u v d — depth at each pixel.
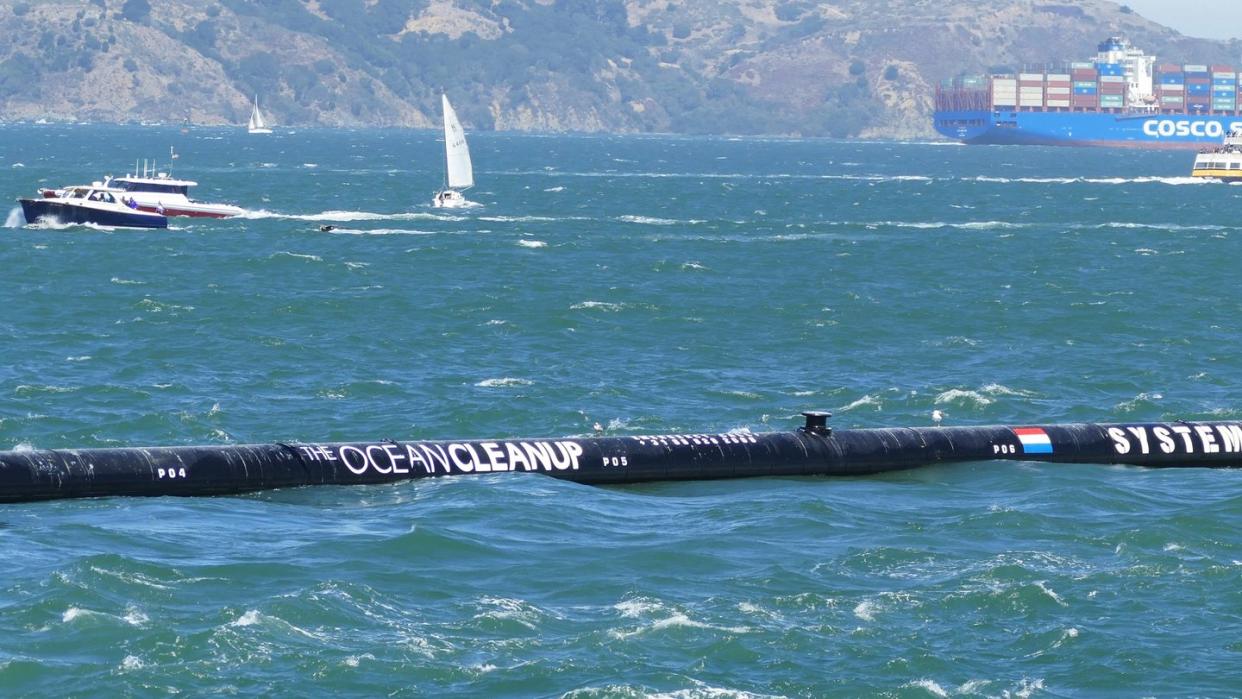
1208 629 102.31
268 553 114.69
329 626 99.31
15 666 91.75
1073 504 135.00
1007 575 112.00
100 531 119.25
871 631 100.81
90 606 100.94
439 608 104.06
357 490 136.12
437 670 93.25
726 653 96.75
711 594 107.75
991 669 95.75
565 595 107.31
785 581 110.69
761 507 131.38
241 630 97.31
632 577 111.12
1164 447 155.12
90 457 131.62
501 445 142.62
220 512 127.69
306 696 89.50
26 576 107.38
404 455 139.62
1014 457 152.50
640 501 135.50
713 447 146.00
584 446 143.50
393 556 114.44
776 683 92.69
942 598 107.19
